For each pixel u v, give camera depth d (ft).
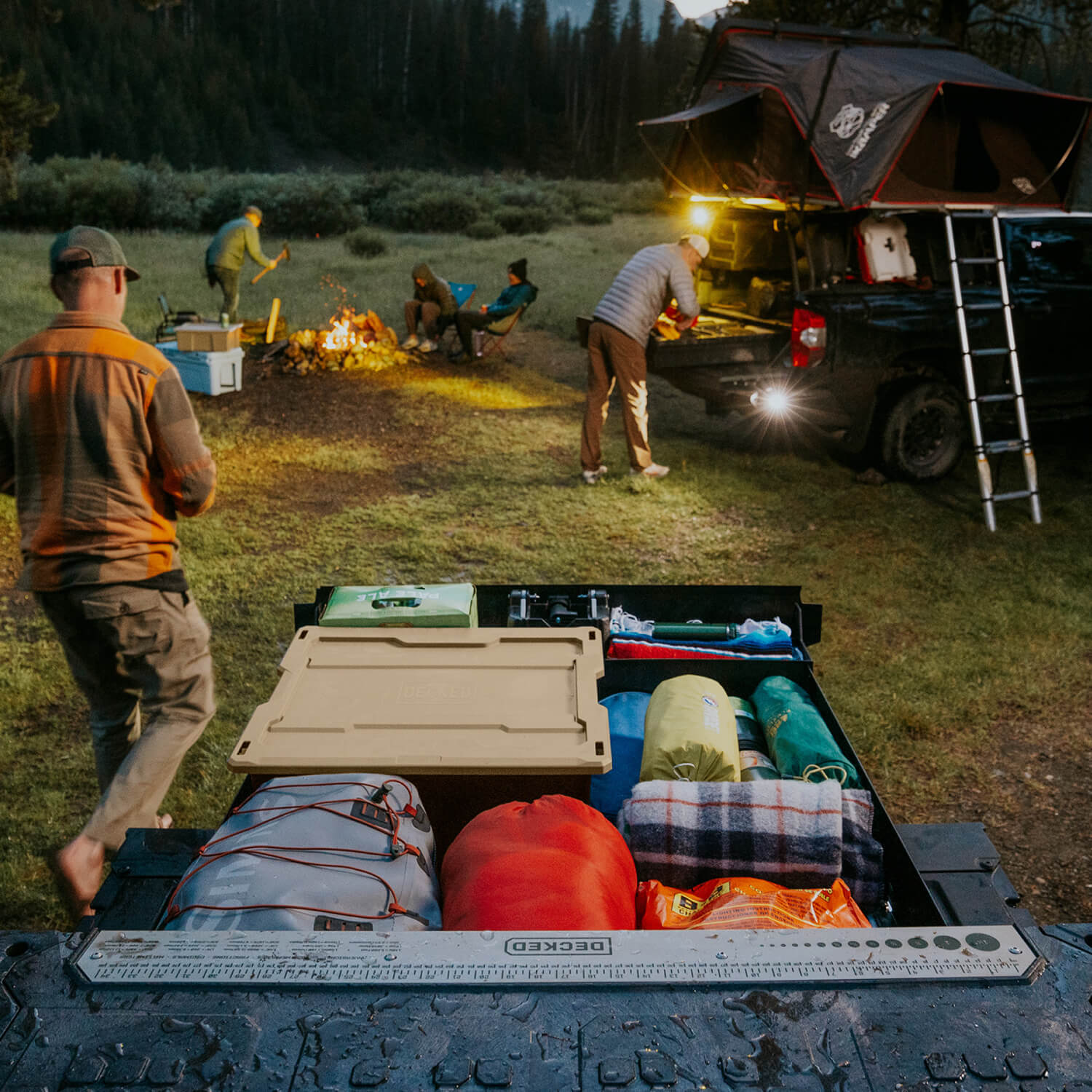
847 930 4.24
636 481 21.49
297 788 6.40
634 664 9.18
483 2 455.22
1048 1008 3.82
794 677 9.26
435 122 376.27
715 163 23.99
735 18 22.90
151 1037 3.63
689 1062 3.53
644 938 4.16
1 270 48.39
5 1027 3.68
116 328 8.38
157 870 6.50
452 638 8.03
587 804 6.98
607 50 412.16
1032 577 17.15
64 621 8.58
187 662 8.90
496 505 20.62
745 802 6.97
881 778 11.77
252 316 40.86
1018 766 12.14
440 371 33.27
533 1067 3.51
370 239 65.21
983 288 22.02
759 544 18.57
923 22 40.47
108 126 239.30
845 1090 3.43
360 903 5.54
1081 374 23.17
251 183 90.53
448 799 6.90
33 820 10.78
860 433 21.24
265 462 23.61
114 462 8.22
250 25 395.14
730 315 24.14
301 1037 3.63
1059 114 21.72
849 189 19.77
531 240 72.08
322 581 16.90
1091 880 10.23
